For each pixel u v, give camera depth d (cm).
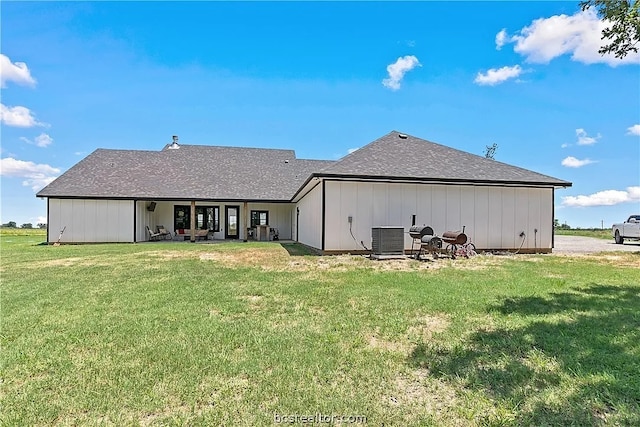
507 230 1371
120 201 2030
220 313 500
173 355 347
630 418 236
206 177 2373
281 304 547
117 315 488
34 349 367
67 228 1964
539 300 559
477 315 482
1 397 271
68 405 258
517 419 239
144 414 249
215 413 248
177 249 1504
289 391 279
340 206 1251
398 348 369
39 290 653
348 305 536
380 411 251
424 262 1045
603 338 383
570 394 270
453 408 255
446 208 1323
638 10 643
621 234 1852
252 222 2461
